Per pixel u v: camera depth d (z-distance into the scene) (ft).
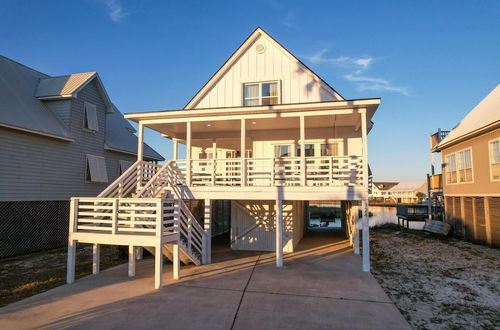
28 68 51.16
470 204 47.78
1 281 24.85
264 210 38.63
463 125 54.95
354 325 16.35
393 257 34.78
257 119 34.65
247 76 40.93
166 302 19.62
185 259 29.17
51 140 43.04
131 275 25.79
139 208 23.36
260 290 22.06
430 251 38.65
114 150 55.62
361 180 29.43
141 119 34.91
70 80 48.93
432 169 66.08
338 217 97.30
